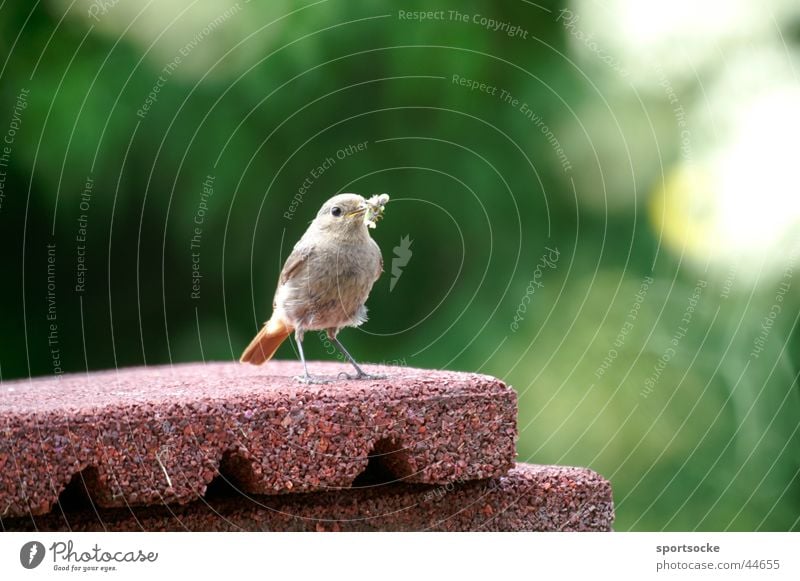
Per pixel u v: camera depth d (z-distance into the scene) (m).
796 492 12.23
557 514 6.88
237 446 6.01
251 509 6.32
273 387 6.75
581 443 12.71
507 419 6.63
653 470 12.52
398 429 6.36
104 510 6.15
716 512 12.21
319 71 12.84
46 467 5.61
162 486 5.85
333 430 6.21
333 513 6.45
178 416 5.89
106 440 5.73
